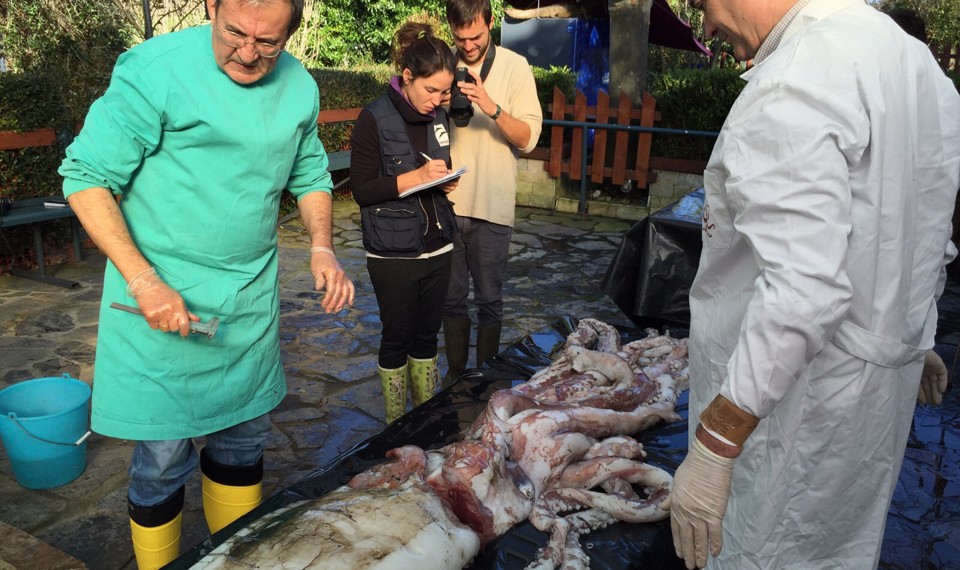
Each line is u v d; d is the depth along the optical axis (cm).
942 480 280
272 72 214
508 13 1166
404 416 294
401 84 317
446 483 212
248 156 209
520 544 216
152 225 213
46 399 340
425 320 340
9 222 560
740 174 146
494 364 348
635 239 428
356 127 320
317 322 524
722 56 1825
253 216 219
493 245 379
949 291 591
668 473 252
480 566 208
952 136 164
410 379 356
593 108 876
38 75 635
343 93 945
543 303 580
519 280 637
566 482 242
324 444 364
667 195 849
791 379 142
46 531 295
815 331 138
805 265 137
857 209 145
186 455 232
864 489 166
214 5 190
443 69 300
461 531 196
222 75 202
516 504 220
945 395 356
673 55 1820
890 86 145
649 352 347
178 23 1130
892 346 153
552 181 914
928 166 158
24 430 307
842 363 153
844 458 160
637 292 426
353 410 399
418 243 317
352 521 186
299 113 220
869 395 156
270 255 235
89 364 456
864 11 151
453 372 404
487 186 368
